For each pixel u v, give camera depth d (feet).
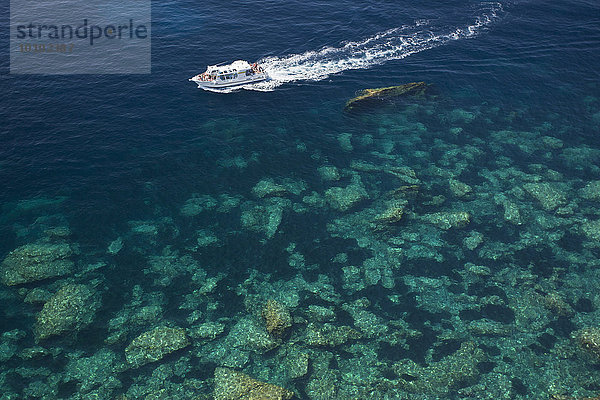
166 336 128.88
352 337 132.16
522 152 189.98
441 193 173.88
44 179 171.42
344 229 160.86
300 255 152.76
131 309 136.77
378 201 169.78
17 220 157.38
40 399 116.67
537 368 125.59
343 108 209.46
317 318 136.26
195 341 130.31
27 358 124.57
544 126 201.46
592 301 140.46
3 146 182.39
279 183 174.70
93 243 152.97
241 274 147.02
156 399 117.80
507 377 123.75
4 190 166.40
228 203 167.32
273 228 159.63
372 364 126.31
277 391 117.60
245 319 135.64
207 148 188.14
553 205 168.35
